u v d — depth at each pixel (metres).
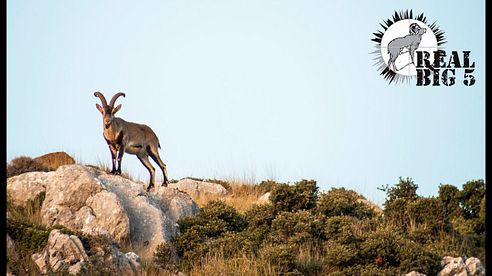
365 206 88.81
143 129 91.44
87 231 71.69
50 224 79.06
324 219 81.38
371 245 72.75
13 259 68.38
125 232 78.12
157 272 71.62
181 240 78.31
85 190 80.12
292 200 85.69
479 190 82.12
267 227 81.31
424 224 79.06
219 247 76.19
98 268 67.25
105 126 86.38
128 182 84.75
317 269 72.56
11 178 85.69
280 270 70.56
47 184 82.50
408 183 86.56
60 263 67.12
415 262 70.38
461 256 72.81
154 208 82.25
